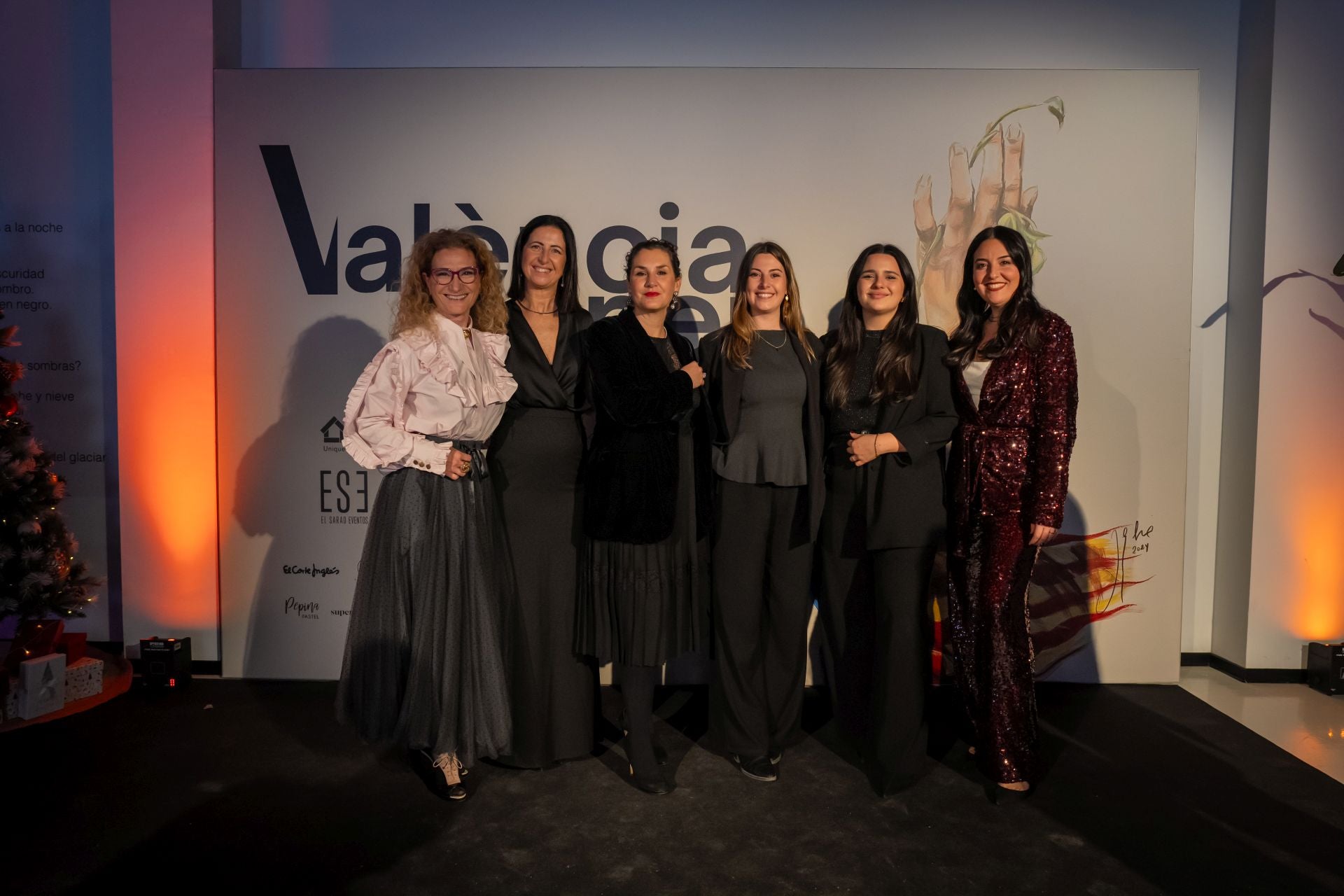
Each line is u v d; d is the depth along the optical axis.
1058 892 2.32
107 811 2.72
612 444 2.78
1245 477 3.93
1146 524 3.82
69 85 4.01
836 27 4.02
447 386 2.69
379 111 3.76
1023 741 2.87
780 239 3.77
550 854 2.50
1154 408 3.79
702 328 3.80
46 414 4.12
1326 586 3.90
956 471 2.96
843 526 2.97
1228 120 4.00
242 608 3.89
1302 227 3.79
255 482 3.85
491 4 4.02
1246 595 3.93
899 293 2.85
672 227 3.78
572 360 2.94
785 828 2.65
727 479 2.88
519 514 2.93
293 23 4.02
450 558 2.76
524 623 2.95
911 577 2.83
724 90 3.73
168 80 3.77
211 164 3.80
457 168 3.78
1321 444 3.86
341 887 2.32
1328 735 3.36
